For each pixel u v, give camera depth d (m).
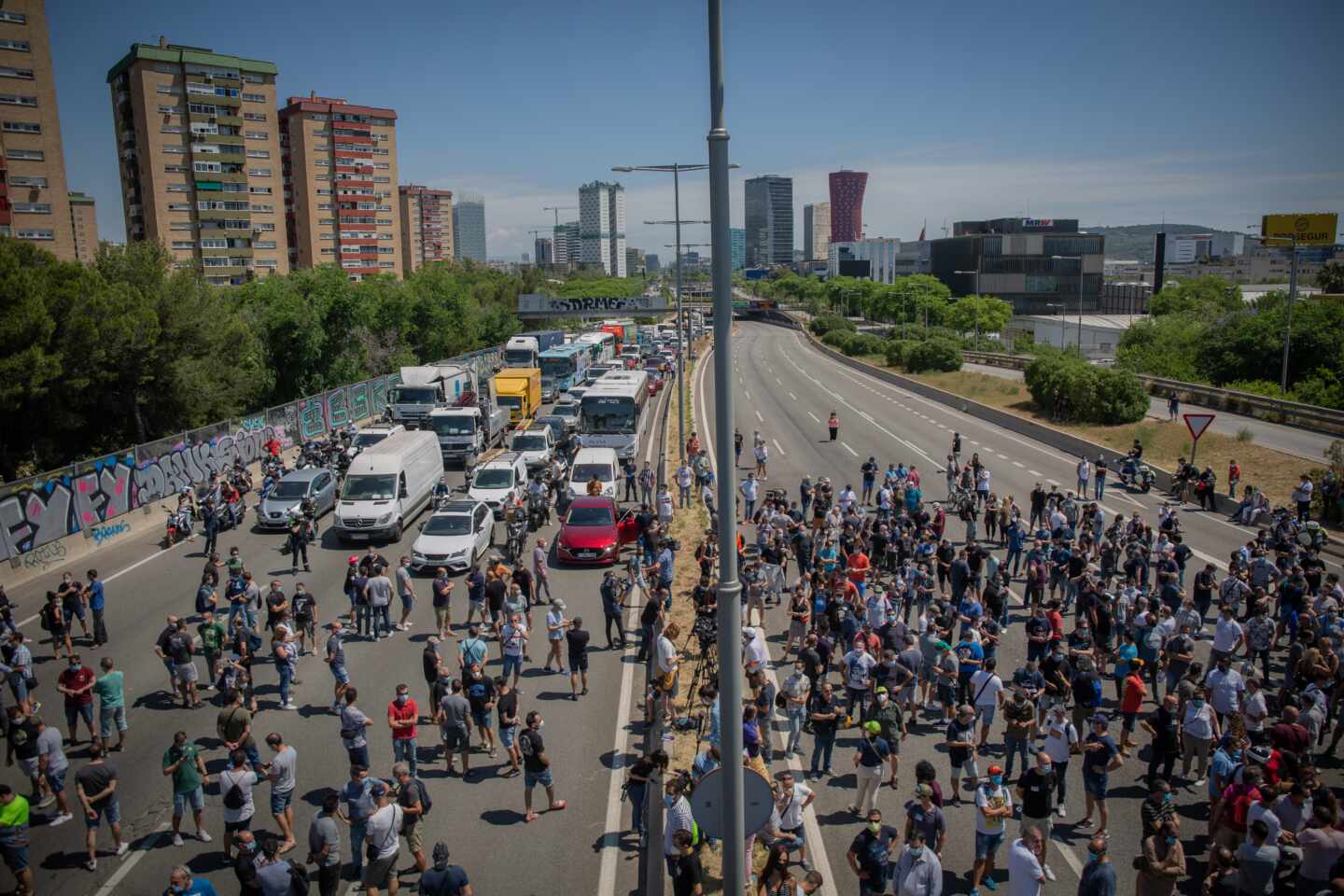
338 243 123.06
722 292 7.87
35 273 36.22
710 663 18.17
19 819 11.25
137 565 27.33
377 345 73.25
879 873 10.34
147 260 45.06
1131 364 61.16
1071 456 42.00
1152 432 41.78
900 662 15.88
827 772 14.55
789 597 23.28
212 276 101.38
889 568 23.70
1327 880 10.13
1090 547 24.72
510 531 26.31
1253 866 10.23
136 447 31.39
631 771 12.61
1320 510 29.66
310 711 17.14
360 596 20.95
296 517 26.42
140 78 94.88
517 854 12.50
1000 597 19.11
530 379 52.66
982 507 31.78
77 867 12.23
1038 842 10.16
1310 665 14.98
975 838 11.92
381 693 17.89
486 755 15.52
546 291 154.88
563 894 11.62
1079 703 14.59
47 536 26.91
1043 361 51.00
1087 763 12.40
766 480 37.62
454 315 83.06
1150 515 30.91
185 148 98.44
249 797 12.29
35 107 71.44
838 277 192.62
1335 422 40.34
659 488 32.44
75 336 37.28
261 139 104.38
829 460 41.62
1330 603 17.45
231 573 19.55
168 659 17.25
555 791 14.19
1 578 25.23
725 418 7.95
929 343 73.56
